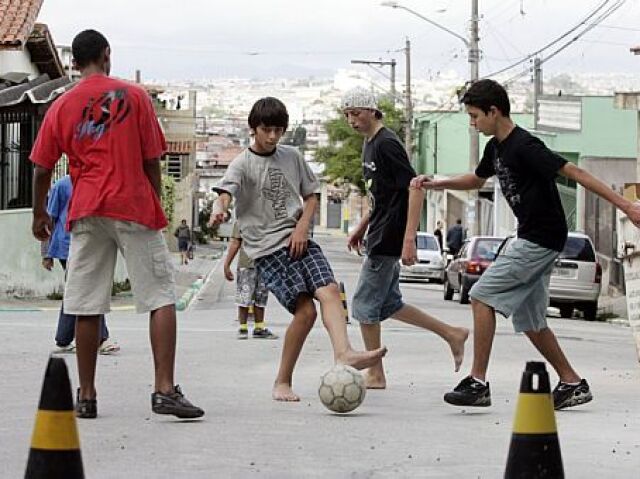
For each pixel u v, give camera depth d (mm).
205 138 126875
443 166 81750
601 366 16641
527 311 11312
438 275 49812
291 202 11391
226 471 8344
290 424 10297
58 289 27969
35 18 34688
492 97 11031
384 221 12195
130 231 10000
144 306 10125
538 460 6488
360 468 8500
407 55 77812
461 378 14055
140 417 10562
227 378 13742
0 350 16156
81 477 6316
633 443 9773
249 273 18984
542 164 10867
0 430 9938
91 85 10109
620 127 46969
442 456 8992
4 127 29109
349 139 94312
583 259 30969
